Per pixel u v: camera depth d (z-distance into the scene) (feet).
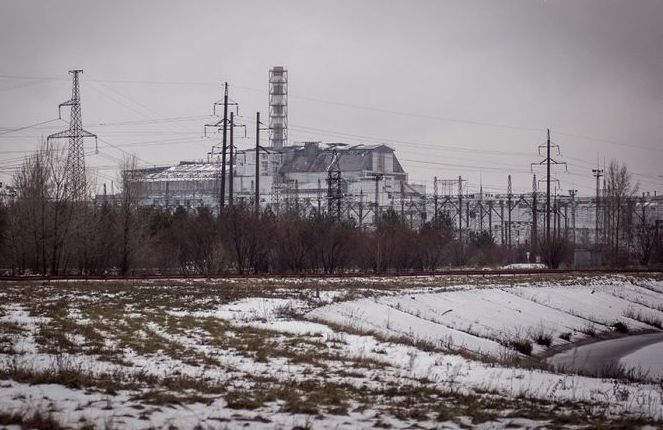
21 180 227.40
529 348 140.36
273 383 68.74
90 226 224.53
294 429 50.29
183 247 250.98
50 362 73.61
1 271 236.22
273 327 113.60
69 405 54.24
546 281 217.97
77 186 237.25
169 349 86.74
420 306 155.74
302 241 245.65
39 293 139.23
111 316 114.73
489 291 185.47
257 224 238.68
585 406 65.77
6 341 84.99
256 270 234.99
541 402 67.15
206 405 57.06
